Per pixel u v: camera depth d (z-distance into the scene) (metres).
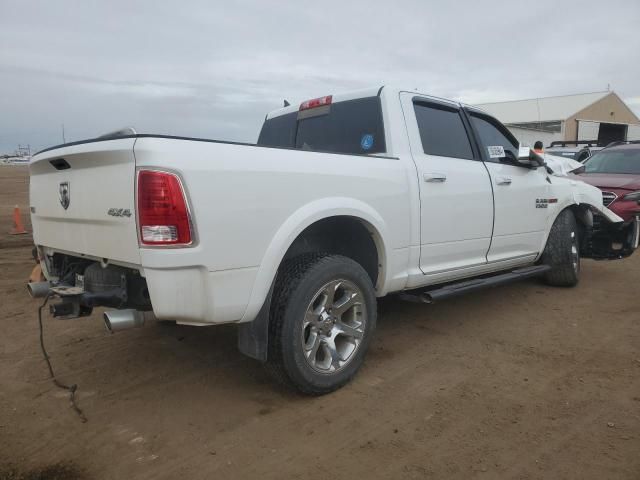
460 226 4.34
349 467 2.59
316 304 3.28
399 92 4.12
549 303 5.44
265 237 2.96
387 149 3.96
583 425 2.94
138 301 3.02
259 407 3.22
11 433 2.96
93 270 3.20
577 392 3.35
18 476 2.56
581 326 4.68
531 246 5.38
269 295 3.04
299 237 3.59
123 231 2.78
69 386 3.55
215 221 2.74
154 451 2.75
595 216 6.67
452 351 4.11
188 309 2.73
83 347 4.28
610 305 5.35
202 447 2.79
